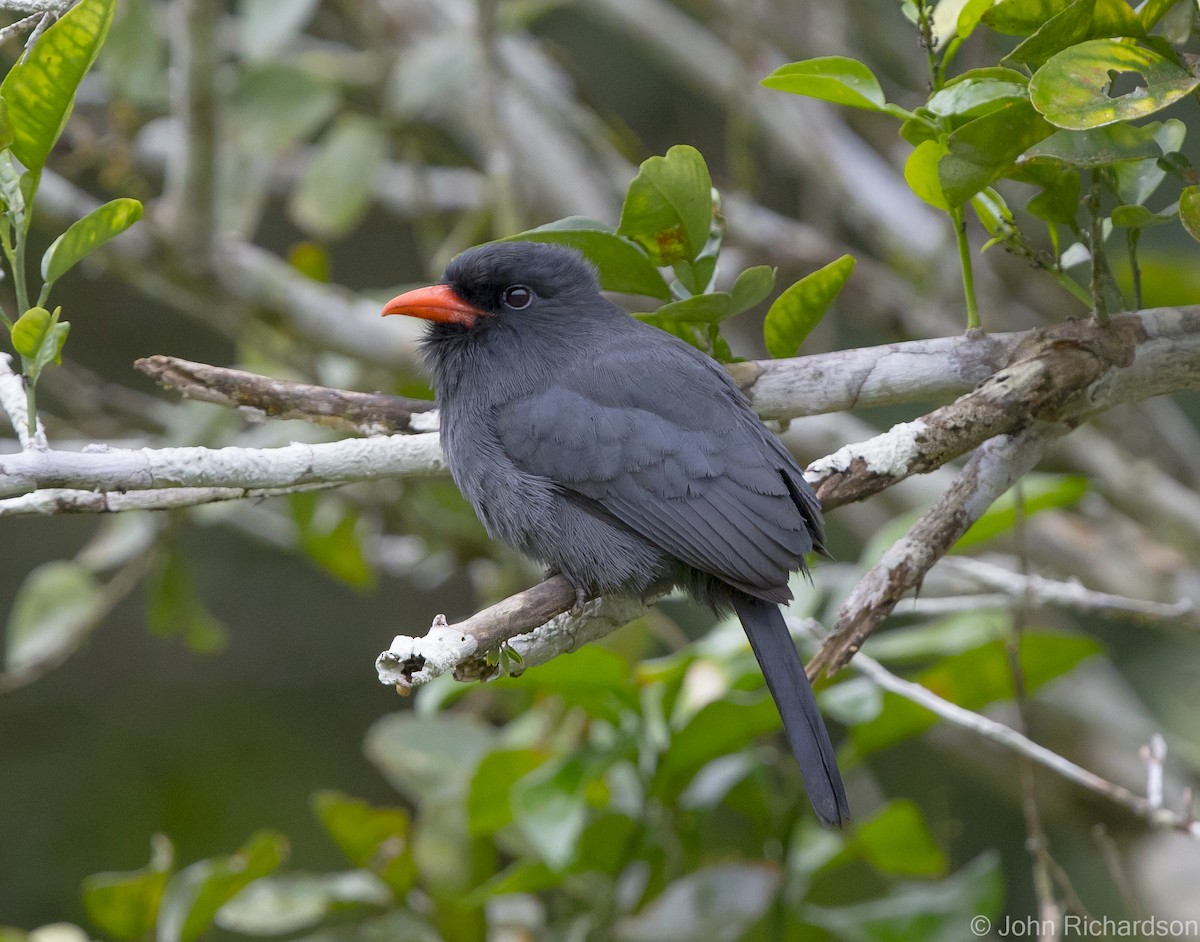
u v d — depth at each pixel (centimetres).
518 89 1365
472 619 614
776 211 1873
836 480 695
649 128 1814
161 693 1714
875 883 1119
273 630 1770
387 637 1789
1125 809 1197
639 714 833
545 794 816
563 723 950
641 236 720
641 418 749
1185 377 689
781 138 1484
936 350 724
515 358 798
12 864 1538
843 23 1430
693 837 897
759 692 853
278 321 1192
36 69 609
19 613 1165
